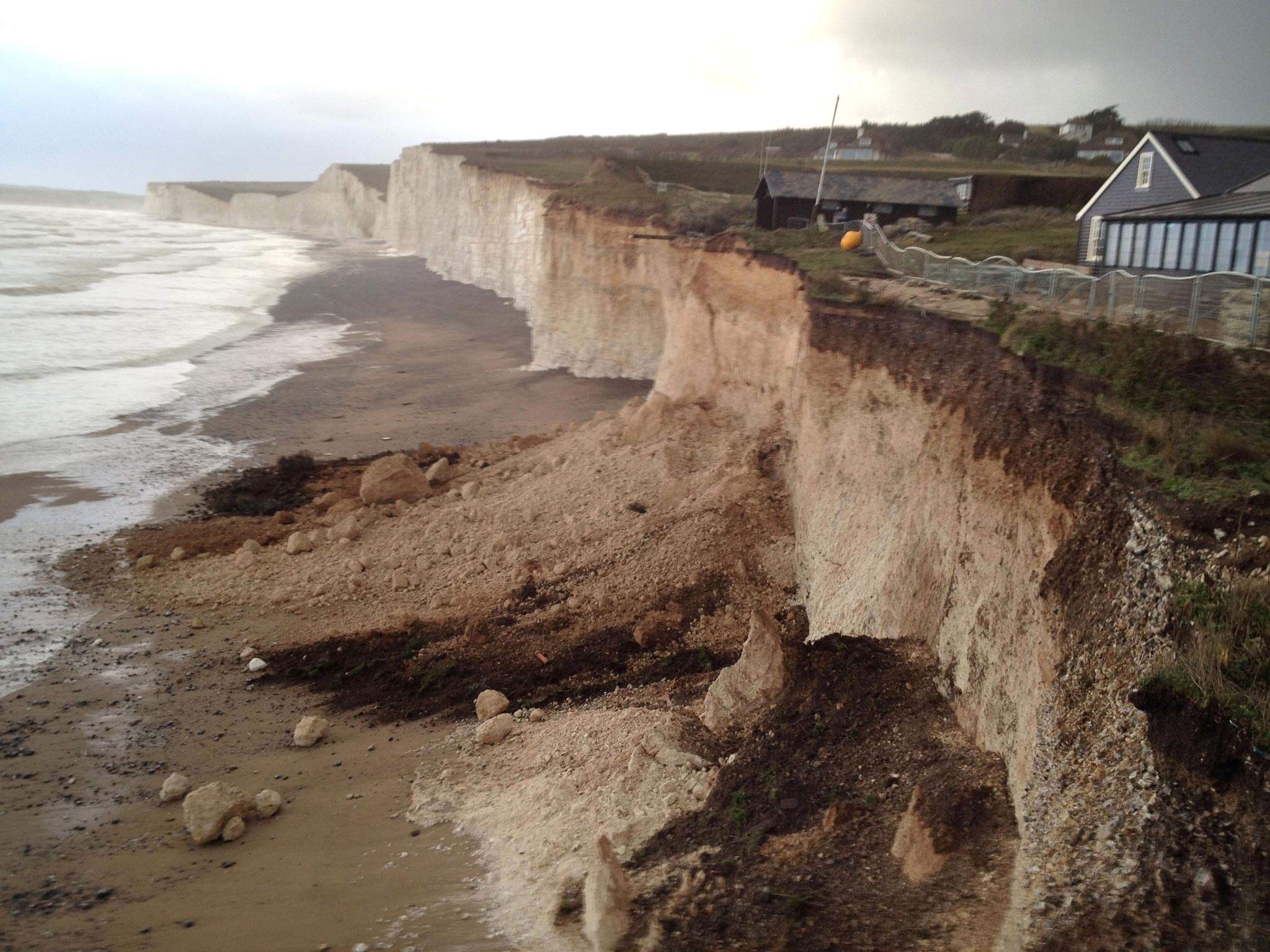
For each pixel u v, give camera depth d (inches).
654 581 805.9
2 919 422.9
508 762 558.3
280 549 986.1
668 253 1455.5
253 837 497.0
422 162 4185.5
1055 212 1713.8
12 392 1593.3
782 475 940.0
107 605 862.5
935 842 312.7
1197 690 259.6
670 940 308.5
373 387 1742.1
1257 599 280.1
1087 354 491.5
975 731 403.9
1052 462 432.1
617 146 4505.4
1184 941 212.5
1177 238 847.7
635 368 1777.8
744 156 4047.7
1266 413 398.9
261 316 2583.7
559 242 1893.5
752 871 339.9
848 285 866.1
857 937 278.1
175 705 682.2
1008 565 434.0
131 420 1477.6
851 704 466.3
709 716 515.2
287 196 7524.6
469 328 2361.0
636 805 448.5
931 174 2514.8
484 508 1017.5
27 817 526.0
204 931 401.4
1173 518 338.0
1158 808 250.2
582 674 697.0
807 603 748.0
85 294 2822.3
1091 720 301.7
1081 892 241.9
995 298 721.0
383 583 892.0
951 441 554.6
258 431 1448.1
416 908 398.3
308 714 669.3
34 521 1058.7
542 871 408.2
